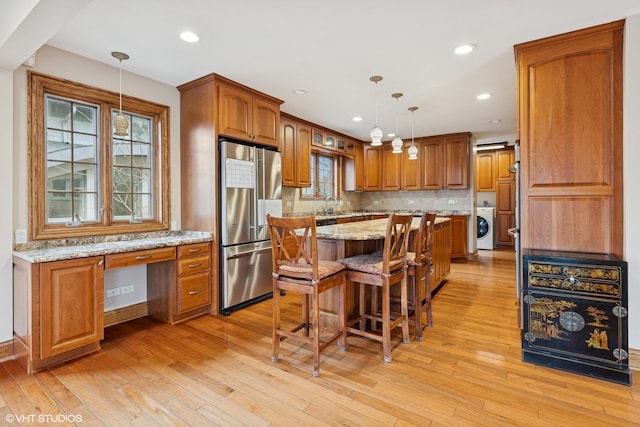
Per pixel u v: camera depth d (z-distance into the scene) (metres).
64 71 2.68
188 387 2.00
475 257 6.42
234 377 2.11
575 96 2.38
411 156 4.07
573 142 2.39
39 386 2.02
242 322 3.09
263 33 2.44
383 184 6.79
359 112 4.62
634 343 2.17
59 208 2.74
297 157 4.98
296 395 1.92
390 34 2.46
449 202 6.58
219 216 3.33
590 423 1.66
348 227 3.16
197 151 3.38
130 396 1.92
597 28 2.30
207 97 3.28
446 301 3.64
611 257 2.16
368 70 3.14
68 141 2.79
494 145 7.27
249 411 1.78
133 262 2.67
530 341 2.27
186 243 3.06
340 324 2.49
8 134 2.37
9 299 2.39
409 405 1.81
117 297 3.10
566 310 2.15
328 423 1.68
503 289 4.12
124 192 3.16
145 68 3.05
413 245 3.14
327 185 6.46
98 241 2.87
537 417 1.70
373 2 2.06
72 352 2.37
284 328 2.95
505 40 2.55
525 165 2.55
